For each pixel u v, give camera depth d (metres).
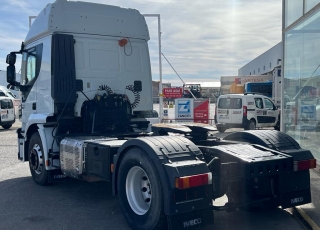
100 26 7.63
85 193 7.15
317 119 8.82
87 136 6.95
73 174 6.44
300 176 5.38
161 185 4.46
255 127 17.83
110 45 7.74
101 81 7.59
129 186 5.20
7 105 20.78
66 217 5.79
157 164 4.50
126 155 5.11
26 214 5.94
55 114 7.19
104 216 5.84
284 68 11.07
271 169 4.93
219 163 5.08
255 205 5.49
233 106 17.62
